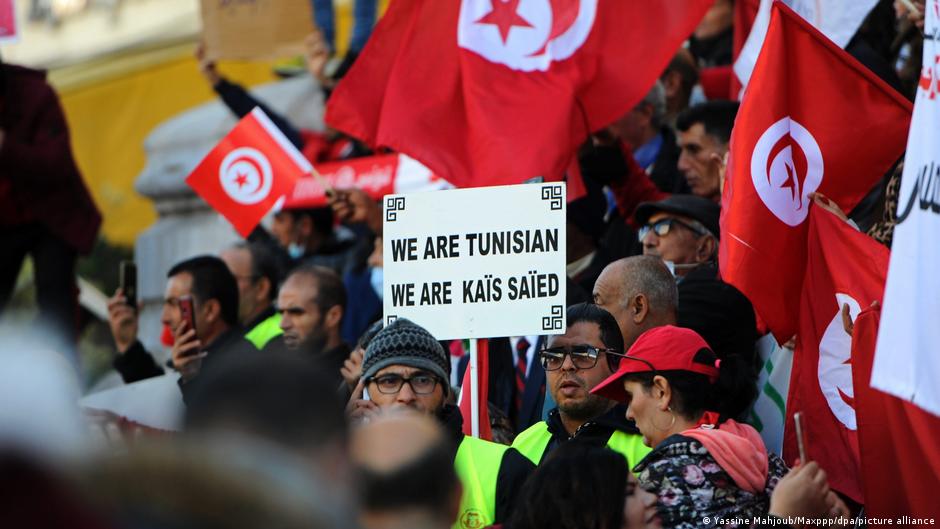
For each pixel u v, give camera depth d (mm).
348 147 27141
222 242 32344
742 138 14055
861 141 14133
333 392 5312
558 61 17891
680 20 17969
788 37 14250
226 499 4445
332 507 4746
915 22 16859
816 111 14156
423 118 17969
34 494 4164
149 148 34562
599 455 10164
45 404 4184
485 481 12883
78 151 36094
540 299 14391
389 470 7398
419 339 13234
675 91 21641
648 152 21188
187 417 5082
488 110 17719
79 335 24094
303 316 19641
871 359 12180
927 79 10648
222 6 25125
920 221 10352
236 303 20469
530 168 17375
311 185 26250
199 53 25844
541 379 16703
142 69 35500
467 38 18031
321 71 25297
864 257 13273
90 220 24000
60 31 37469
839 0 17750
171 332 20453
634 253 19000
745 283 13789
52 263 23578
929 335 10250
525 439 14539
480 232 14656
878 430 12055
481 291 14562
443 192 14805
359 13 26906
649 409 12648
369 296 23797
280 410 5047
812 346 13570
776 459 12414
